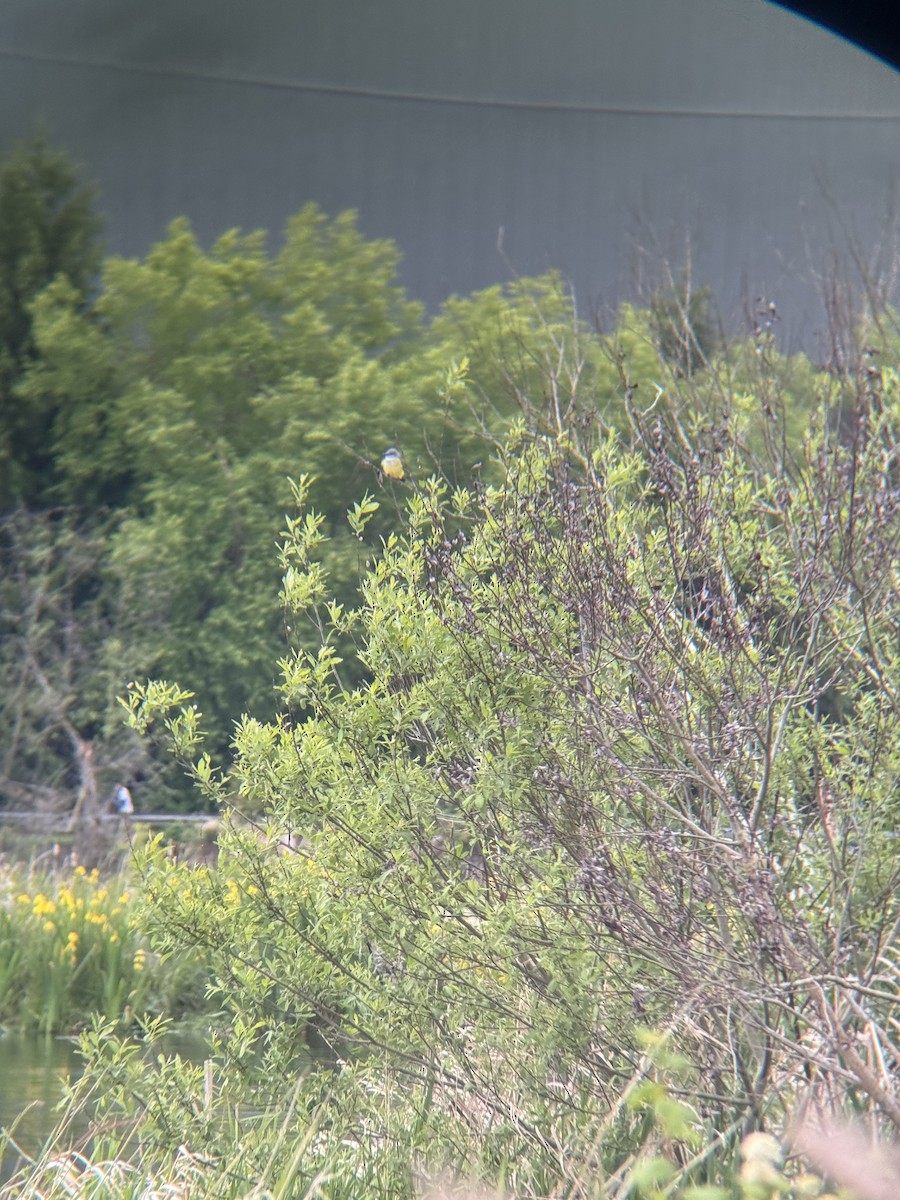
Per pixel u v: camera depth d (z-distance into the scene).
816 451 11.66
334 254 81.38
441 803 11.46
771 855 10.31
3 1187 12.66
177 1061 11.56
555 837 10.82
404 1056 11.05
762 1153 7.92
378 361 73.00
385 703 11.27
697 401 15.27
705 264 35.31
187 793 49.31
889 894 10.54
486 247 75.19
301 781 11.15
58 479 80.12
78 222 85.12
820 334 17.83
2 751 57.53
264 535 69.06
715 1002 10.02
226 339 79.50
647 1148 10.16
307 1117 11.30
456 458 13.57
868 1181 7.35
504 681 11.15
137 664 62.72
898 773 10.59
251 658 66.62
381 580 11.86
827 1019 9.24
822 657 11.00
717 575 11.11
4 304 83.12
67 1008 25.34
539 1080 10.71
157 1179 11.93
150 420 75.56
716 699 10.59
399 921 11.04
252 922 11.34
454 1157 10.91
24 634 63.34
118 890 29.84
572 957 10.54
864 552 10.91
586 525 10.95
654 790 10.84
